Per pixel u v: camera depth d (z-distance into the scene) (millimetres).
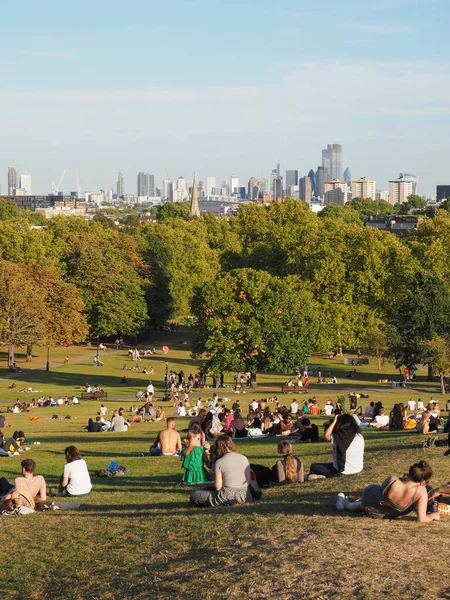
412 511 16906
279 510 18188
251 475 20141
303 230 154750
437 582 13078
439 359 83500
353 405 61594
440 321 93188
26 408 69750
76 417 63469
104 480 26766
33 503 21172
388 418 43375
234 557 14805
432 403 42812
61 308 111438
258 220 176250
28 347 115500
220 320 88875
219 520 17672
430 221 136625
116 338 148750
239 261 156875
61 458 33938
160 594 13500
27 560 16281
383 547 14758
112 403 76625
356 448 23312
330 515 17344
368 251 119062
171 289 161625
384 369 109062
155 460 31062
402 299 114000
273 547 15086
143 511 19938
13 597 14219
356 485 21062
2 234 141750
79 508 21359
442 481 21531
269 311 88250
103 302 131625
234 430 39812
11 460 33344
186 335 159375
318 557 14266
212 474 24984
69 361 117438
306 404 61594
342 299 114625
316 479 23078
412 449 28094
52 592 14312
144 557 15680
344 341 111438
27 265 121000
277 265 145375
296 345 87875
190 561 14961
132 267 148375
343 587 12914
